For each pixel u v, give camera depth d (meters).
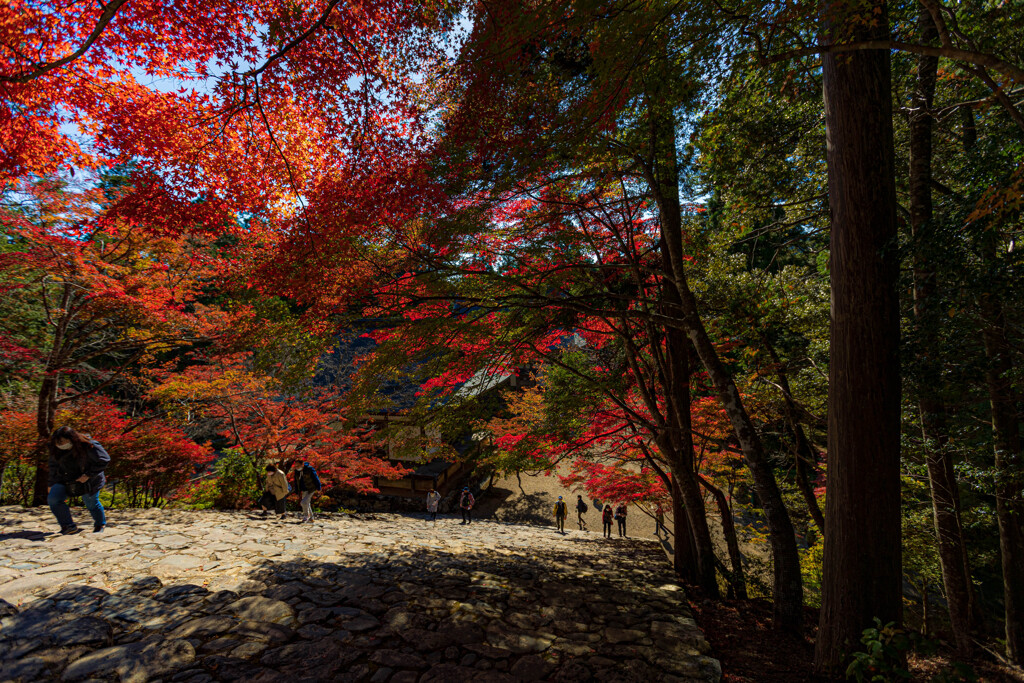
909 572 10.20
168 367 12.92
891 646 3.32
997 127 5.89
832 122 4.58
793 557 6.57
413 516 16.05
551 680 4.17
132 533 7.10
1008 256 3.87
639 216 8.88
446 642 4.71
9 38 4.85
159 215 5.59
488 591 6.41
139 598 4.91
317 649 4.27
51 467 6.61
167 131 5.34
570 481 12.99
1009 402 6.04
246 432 14.07
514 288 7.21
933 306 4.52
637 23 3.48
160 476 12.23
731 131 7.54
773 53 4.79
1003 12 5.17
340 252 5.83
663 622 5.99
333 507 18.23
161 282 9.86
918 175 6.95
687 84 4.12
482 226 6.19
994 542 9.28
